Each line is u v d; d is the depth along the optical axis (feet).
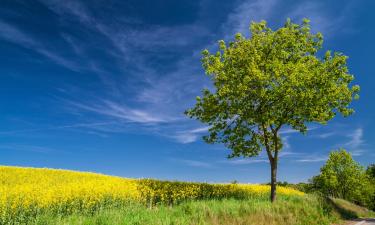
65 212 64.80
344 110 80.94
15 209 60.13
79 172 138.00
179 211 47.57
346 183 197.06
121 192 75.56
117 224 39.27
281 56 81.25
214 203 56.08
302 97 74.95
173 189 87.15
